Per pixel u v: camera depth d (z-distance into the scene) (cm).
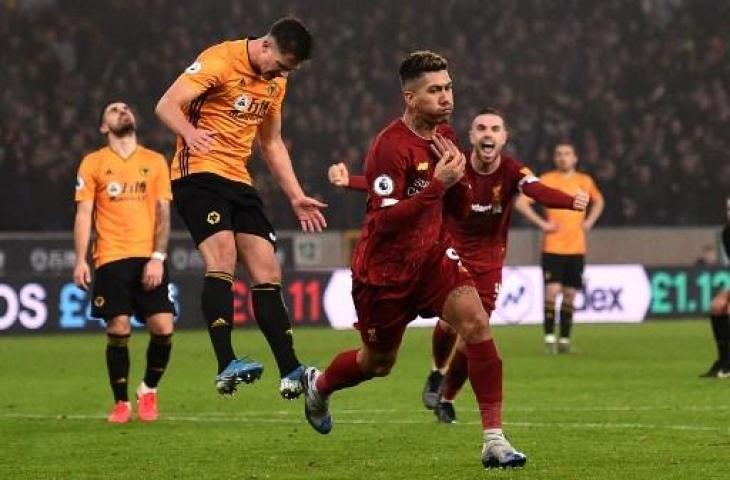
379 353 1583
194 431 2066
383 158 1504
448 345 2142
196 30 6506
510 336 4553
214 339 1608
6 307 4641
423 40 6725
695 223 6181
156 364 2259
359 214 5756
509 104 6494
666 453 1722
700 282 5441
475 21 6812
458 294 1507
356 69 6494
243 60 1662
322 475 1564
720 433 1945
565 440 1875
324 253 5456
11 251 4994
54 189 5594
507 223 2156
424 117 1509
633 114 6581
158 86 6234
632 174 6169
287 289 4991
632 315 5353
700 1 7131
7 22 6259
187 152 1677
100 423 2206
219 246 1639
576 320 5297
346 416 2270
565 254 3894
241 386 2902
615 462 1638
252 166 5831
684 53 6919
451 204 1574
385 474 1559
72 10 6397
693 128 6594
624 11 7006
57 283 4706
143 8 6462
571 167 4031
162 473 1608
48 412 2408
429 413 2314
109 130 2292
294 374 1634
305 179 5903
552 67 6762
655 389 2728
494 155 2083
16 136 5697
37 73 6091
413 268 1510
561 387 2783
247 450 1820
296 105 6212
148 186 2286
